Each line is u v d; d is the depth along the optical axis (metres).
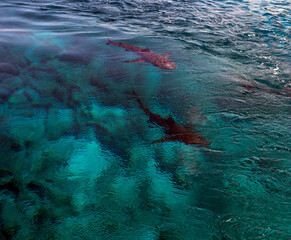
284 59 5.87
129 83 4.82
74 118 3.81
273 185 2.57
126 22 8.38
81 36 7.02
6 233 2.11
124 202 2.44
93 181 2.70
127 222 2.23
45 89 4.50
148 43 6.67
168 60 5.39
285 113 3.90
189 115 3.88
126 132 3.52
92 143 3.30
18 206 2.37
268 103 4.20
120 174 2.80
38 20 8.15
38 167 2.88
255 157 2.98
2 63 5.22
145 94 4.47
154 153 3.12
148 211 2.34
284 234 2.05
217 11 9.74
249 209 2.30
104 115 3.90
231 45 6.60
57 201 2.44
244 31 7.53
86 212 2.33
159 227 2.17
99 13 9.27
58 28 7.55
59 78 4.88
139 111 4.00
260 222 2.16
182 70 5.33
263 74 5.21
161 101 4.26
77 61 5.60
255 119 3.74
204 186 2.60
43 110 3.94
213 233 2.09
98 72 5.19
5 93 4.28
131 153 3.13
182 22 8.40
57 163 2.95
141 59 5.61
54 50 6.05
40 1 10.45
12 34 6.76
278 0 11.62
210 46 6.54
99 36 7.09
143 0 11.17
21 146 3.20
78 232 2.13
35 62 5.41
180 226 2.17
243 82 4.89
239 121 3.69
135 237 2.09
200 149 3.14
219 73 5.23
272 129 3.50
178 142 3.29
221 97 4.38
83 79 4.90
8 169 2.83
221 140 3.29
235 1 11.42
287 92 4.57
